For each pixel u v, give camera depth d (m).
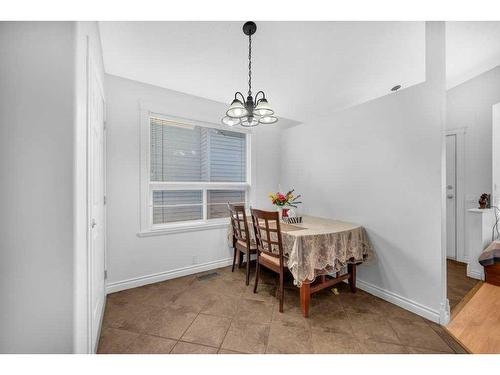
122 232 2.31
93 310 1.39
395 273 2.06
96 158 1.55
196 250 2.80
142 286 2.40
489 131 2.92
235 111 1.76
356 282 2.41
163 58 2.13
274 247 2.08
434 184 1.79
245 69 2.39
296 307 2.00
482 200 2.77
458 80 3.07
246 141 3.38
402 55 2.31
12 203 0.88
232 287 2.39
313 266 1.85
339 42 2.11
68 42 0.94
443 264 1.75
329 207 2.78
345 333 1.63
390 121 2.11
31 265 0.90
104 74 2.11
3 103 0.86
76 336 0.95
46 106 0.91
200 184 2.93
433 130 1.79
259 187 3.42
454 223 3.22
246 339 1.57
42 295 0.91
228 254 3.07
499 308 1.93
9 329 0.88
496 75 2.85
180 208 2.81
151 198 2.58
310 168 3.06
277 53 2.20
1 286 0.87
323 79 2.66
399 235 2.03
